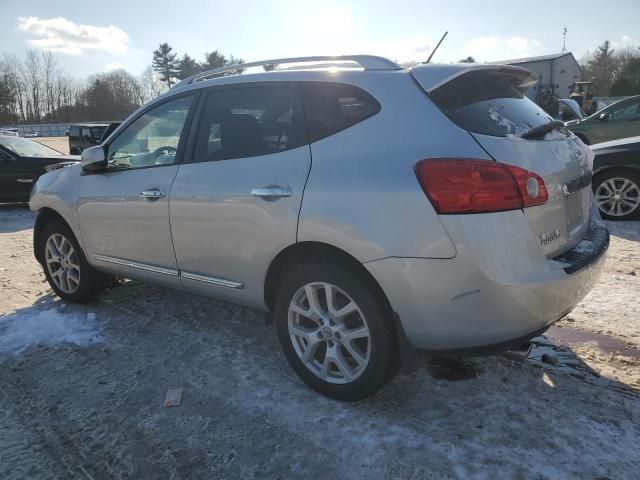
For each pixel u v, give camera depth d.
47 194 4.46
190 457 2.56
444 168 2.41
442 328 2.49
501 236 2.38
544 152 2.66
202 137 3.42
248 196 3.01
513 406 2.86
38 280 5.42
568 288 2.54
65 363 3.53
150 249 3.71
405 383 3.12
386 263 2.52
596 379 3.10
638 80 61.53
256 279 3.10
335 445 2.60
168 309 4.39
